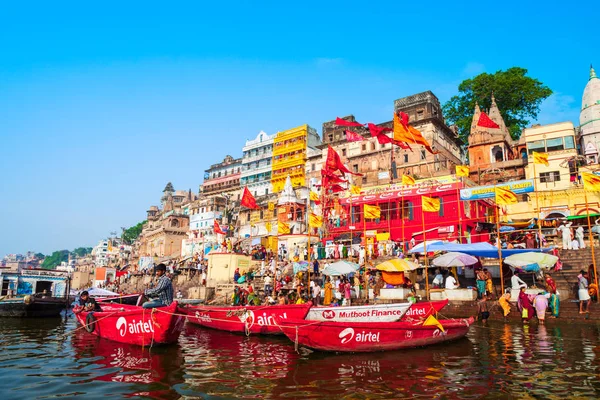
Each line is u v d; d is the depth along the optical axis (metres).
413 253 26.27
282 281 27.28
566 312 17.61
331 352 12.61
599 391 8.38
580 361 10.76
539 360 10.98
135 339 13.87
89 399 8.30
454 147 55.31
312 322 12.38
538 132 39.53
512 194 21.38
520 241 28.34
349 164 54.50
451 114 55.44
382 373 10.13
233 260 35.09
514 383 9.02
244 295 25.09
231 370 10.59
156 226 93.19
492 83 49.66
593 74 43.00
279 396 8.43
